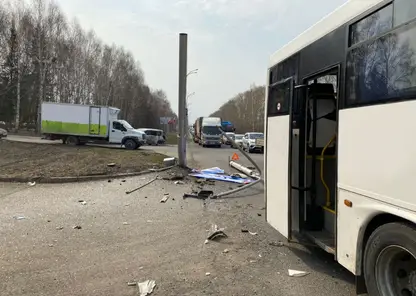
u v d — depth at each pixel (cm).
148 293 388
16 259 486
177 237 605
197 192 1053
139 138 3050
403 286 309
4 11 4825
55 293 387
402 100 286
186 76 1549
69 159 1752
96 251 527
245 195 1034
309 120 509
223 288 404
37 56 4766
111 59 6600
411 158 274
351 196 356
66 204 859
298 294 389
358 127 346
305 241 496
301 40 493
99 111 2997
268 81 608
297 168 505
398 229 292
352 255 356
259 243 571
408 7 288
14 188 1068
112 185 1151
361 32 353
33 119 5531
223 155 2709
